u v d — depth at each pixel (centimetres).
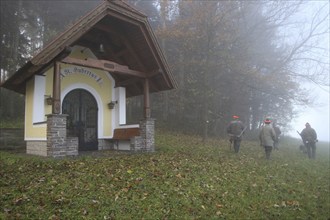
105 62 1276
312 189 842
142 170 894
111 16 1234
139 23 1285
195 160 1127
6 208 559
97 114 1502
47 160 981
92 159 1048
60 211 554
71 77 1405
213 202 658
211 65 2078
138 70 1477
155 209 590
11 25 2195
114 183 742
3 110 2217
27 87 1354
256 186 813
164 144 1675
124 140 1488
